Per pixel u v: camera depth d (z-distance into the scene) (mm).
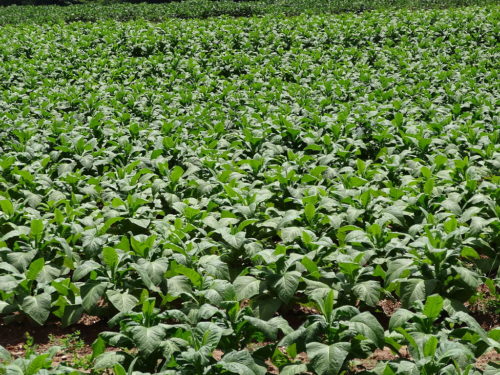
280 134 13797
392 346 6199
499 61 22438
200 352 5418
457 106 15688
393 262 7406
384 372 5516
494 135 12922
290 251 8047
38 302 7152
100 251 7812
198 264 7707
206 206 10070
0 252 7746
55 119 15391
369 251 7727
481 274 8133
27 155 12508
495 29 26266
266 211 9484
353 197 9562
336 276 7285
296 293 7594
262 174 11281
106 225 8477
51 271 7730
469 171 10445
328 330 5918
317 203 9625
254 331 6230
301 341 5836
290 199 9773
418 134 12719
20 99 18062
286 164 11586
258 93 18281
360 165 11086
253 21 30703
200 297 7109
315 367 5492
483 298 7953
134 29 29609
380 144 13609
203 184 10594
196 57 24828
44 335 7340
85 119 16219
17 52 25906
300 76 20750
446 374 5289
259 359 5820
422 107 16422
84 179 11383
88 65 23266
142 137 14109
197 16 39156
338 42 26609
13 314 7691
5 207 8984
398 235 8883
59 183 11047
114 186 10664
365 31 27406
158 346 5750
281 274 7160
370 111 15086
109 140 13133
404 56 23188
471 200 9086
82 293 7172
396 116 14148
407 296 7051
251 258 7742
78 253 8836
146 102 17625
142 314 6125
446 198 9695
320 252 7902
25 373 5359
